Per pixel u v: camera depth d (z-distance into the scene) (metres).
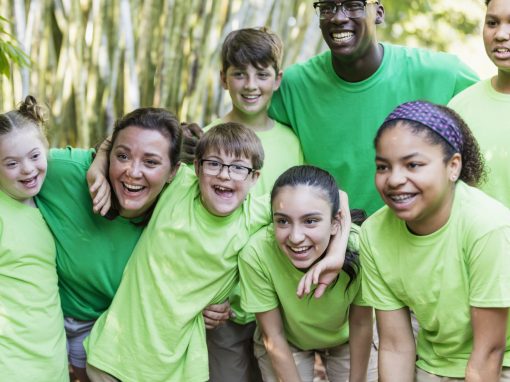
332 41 2.49
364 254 1.98
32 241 2.13
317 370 3.21
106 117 3.39
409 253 1.88
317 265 2.02
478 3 5.40
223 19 3.35
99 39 3.35
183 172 2.29
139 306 2.16
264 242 2.16
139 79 3.38
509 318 1.87
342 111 2.59
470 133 1.89
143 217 2.26
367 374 2.40
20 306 2.08
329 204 2.04
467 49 5.42
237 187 2.12
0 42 2.58
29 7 3.28
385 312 1.97
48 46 3.35
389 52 2.61
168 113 2.20
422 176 1.76
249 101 2.56
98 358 2.18
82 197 2.23
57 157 2.26
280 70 2.63
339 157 2.61
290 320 2.22
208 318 2.24
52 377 2.12
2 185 2.12
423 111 1.81
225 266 2.17
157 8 3.35
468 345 1.91
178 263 2.15
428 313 1.90
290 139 2.64
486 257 1.77
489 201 1.84
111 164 2.15
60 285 2.30
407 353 1.99
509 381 1.92
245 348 2.52
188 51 3.32
